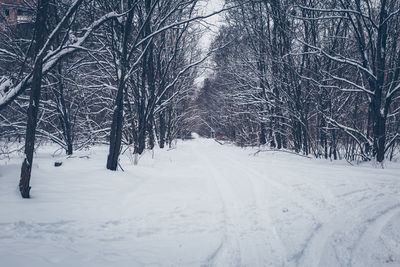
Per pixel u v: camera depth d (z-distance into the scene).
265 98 21.19
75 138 16.45
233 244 4.46
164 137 27.28
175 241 4.61
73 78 14.84
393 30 13.87
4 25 11.51
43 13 6.38
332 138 15.39
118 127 9.52
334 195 7.00
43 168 8.59
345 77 16.03
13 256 3.79
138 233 4.95
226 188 8.30
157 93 15.05
